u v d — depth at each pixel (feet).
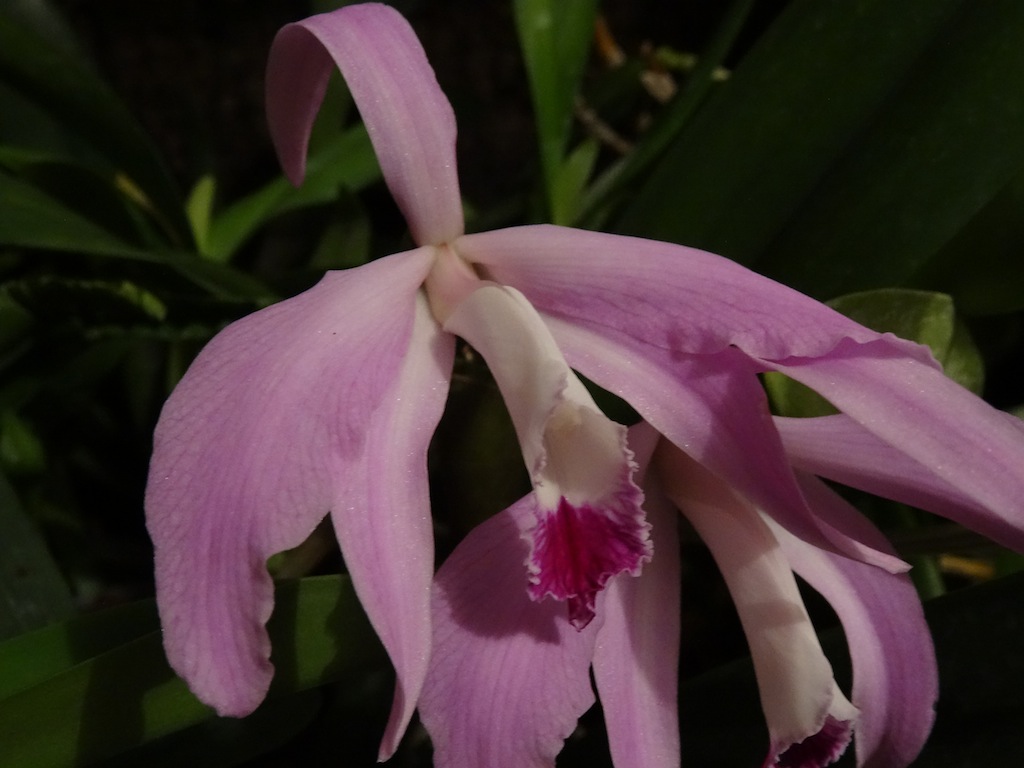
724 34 0.78
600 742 0.65
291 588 0.48
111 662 0.45
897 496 0.48
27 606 0.60
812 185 0.63
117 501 1.03
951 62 0.62
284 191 0.98
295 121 0.52
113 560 0.97
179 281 0.79
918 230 0.61
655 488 0.51
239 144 1.13
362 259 0.90
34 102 0.85
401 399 0.44
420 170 0.46
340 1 0.92
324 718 0.71
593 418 0.44
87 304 0.75
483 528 0.45
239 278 0.80
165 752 0.57
